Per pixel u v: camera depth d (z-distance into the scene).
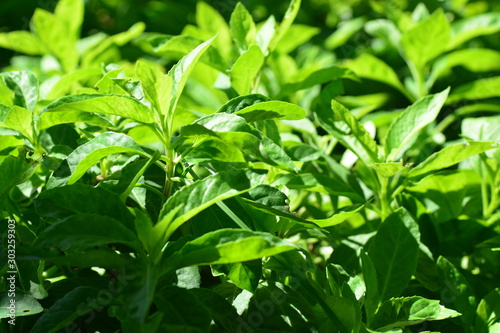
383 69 1.14
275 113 0.80
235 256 0.72
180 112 0.88
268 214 0.81
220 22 1.13
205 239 0.73
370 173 0.89
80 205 0.75
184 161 0.82
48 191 0.75
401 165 0.83
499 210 0.93
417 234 0.83
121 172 0.80
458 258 0.90
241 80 0.89
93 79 1.10
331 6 1.54
